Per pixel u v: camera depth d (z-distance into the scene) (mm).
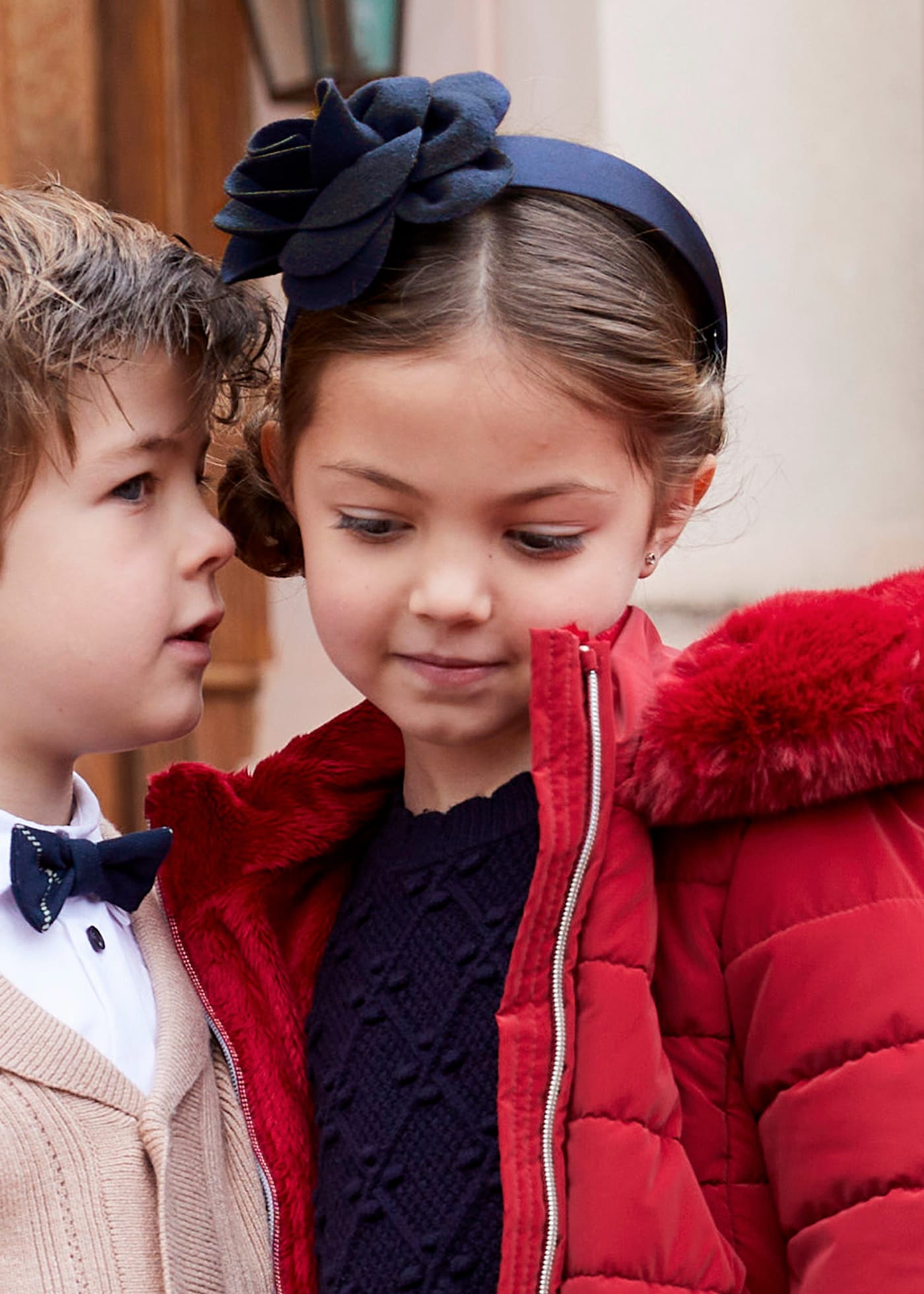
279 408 1359
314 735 1541
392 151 1170
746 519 2818
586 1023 1177
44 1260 1179
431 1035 1304
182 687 1384
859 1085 1117
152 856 1387
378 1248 1277
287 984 1448
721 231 2830
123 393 1308
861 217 2920
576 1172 1154
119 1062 1315
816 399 2895
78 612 1303
